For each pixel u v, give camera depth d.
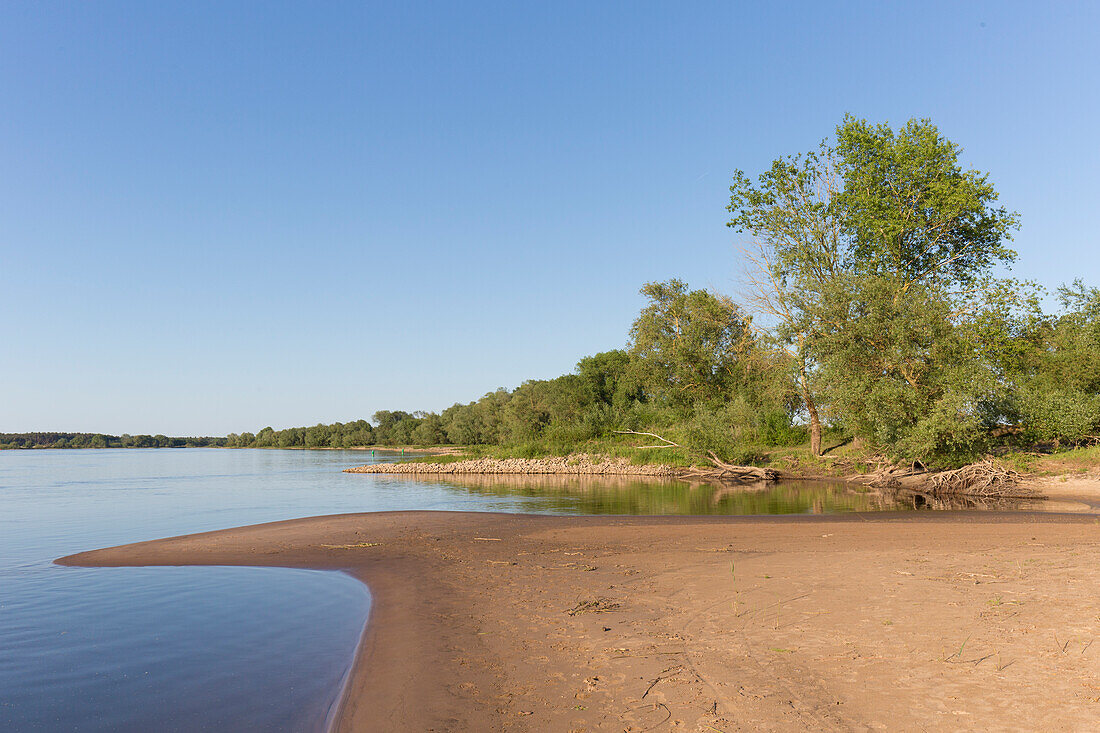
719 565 12.23
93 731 6.12
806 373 39.62
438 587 11.41
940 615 7.90
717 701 5.74
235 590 11.91
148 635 9.17
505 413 81.19
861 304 32.19
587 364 87.38
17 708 6.69
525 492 35.78
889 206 35.75
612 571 12.16
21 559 15.68
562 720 5.62
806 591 9.58
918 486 30.86
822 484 36.75
